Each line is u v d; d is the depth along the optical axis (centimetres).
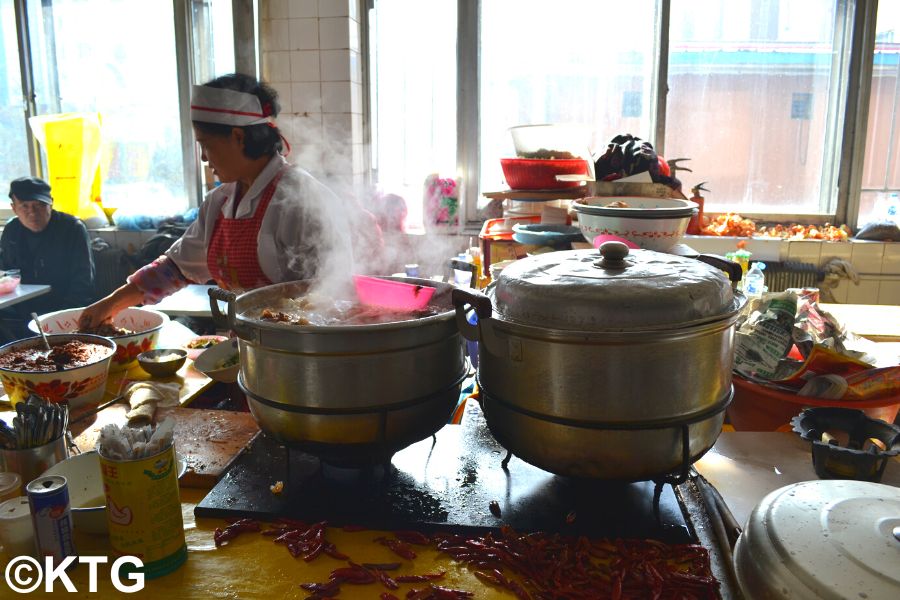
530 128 318
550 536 109
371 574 102
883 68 418
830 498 89
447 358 116
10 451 122
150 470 98
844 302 410
